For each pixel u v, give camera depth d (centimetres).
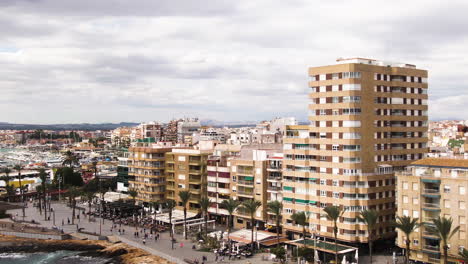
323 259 12050
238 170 15825
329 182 13200
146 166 19175
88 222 17850
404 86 14025
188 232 15775
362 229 12625
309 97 13900
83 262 13500
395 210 13388
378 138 13312
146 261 12975
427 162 11350
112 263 13150
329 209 11431
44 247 15150
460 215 10375
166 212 17600
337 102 13125
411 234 11275
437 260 10806
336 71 13175
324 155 13388
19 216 19275
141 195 19412
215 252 13088
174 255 12975
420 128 14500
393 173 13388
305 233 13125
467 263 9406
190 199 17675
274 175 14875
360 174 12825
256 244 13600
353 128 12781
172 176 18638
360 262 11788
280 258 11894
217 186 16725
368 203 12706
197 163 17538
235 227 16150
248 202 13650
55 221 18188
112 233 15975
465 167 10550
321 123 13525
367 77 13112
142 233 15875
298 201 13962
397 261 11838
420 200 11131
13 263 13638
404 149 13975
